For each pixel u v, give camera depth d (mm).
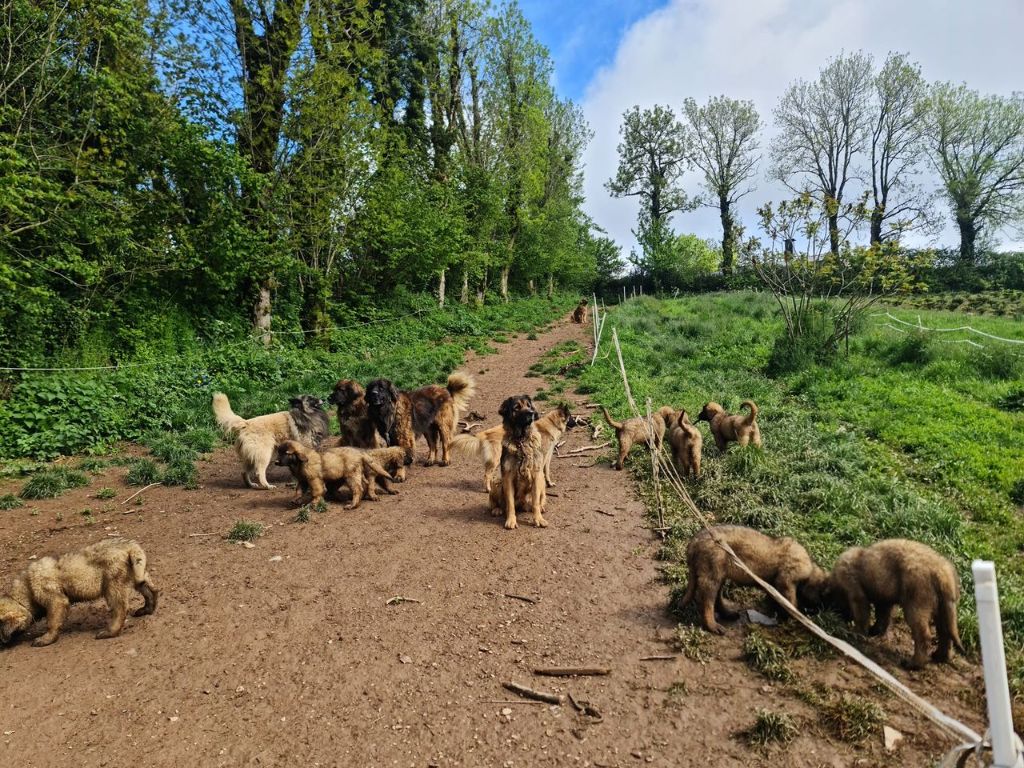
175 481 9617
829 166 49156
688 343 20375
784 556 5039
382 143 22844
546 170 43781
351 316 25734
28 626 5250
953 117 44500
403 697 4480
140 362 15305
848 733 3848
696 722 4090
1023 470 8094
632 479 9070
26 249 14164
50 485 9188
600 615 5484
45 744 4043
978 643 4594
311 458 8344
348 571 6496
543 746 3971
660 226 60031
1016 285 41250
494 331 29531
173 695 4547
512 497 7598
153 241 16406
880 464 8789
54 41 14266
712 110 57281
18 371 12680
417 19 31969
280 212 20609
